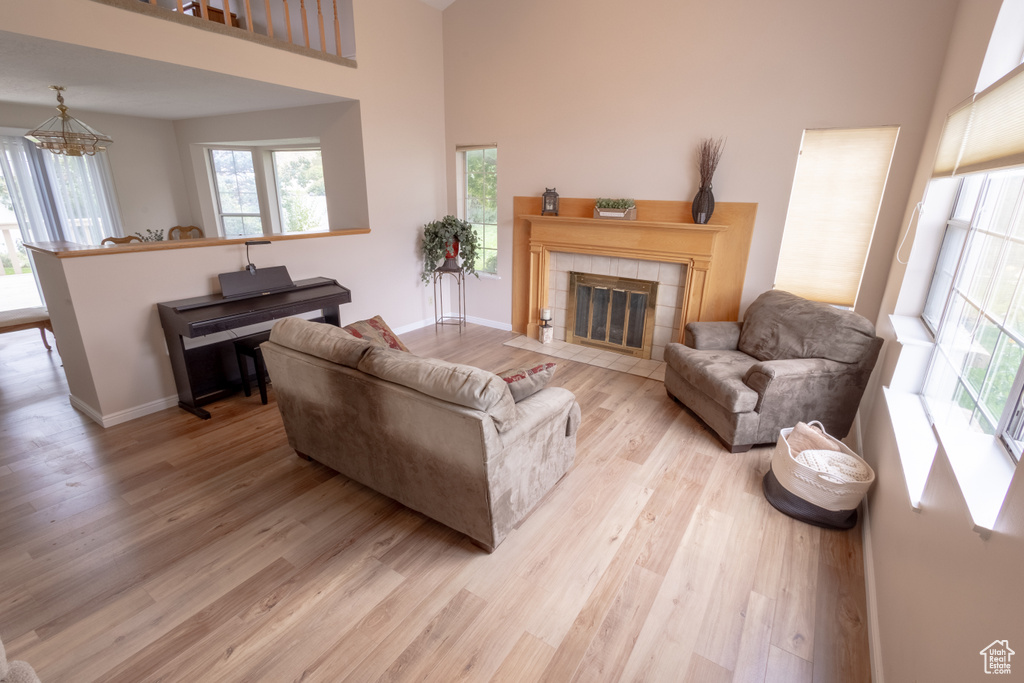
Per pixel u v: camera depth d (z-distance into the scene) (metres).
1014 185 1.69
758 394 2.71
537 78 4.40
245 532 2.18
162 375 3.31
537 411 2.14
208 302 3.25
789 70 3.29
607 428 3.18
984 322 1.75
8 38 2.45
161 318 3.20
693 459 2.81
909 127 2.98
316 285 3.92
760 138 3.49
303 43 4.45
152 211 5.52
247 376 3.50
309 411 2.42
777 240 3.59
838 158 3.27
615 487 2.54
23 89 3.71
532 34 4.32
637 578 1.95
